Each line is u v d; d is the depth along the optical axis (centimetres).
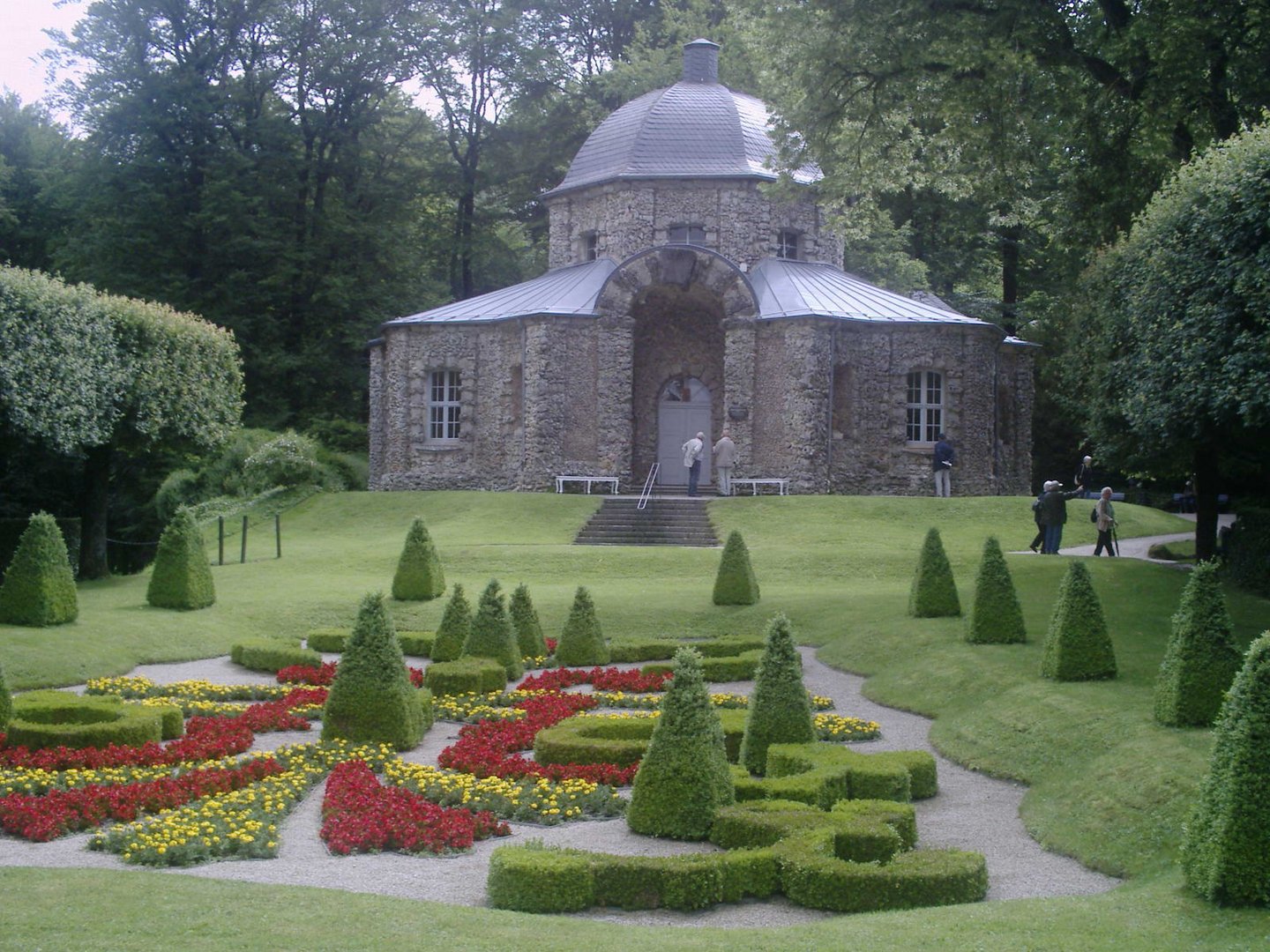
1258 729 1021
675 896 1073
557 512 4009
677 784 1286
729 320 4494
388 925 959
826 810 1345
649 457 4934
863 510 3962
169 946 899
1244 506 3375
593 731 1625
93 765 1523
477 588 3073
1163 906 1012
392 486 4853
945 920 981
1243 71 2808
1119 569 2914
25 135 6350
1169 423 2402
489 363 4734
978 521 3944
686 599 2869
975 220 5353
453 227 6606
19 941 904
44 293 2944
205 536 4091
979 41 2808
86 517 3350
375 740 1659
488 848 1247
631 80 5966
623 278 4541
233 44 5569
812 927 976
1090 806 1323
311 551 3694
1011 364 4838
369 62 5769
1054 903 1031
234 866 1164
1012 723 1678
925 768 1472
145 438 3362
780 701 1560
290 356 5578
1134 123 2958
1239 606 2439
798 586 3133
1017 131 2975
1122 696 1675
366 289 5928
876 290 4762
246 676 2239
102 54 5453
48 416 2911
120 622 2506
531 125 6450
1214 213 2275
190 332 3447
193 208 5594
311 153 5928
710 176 4678
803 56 3005
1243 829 1009
